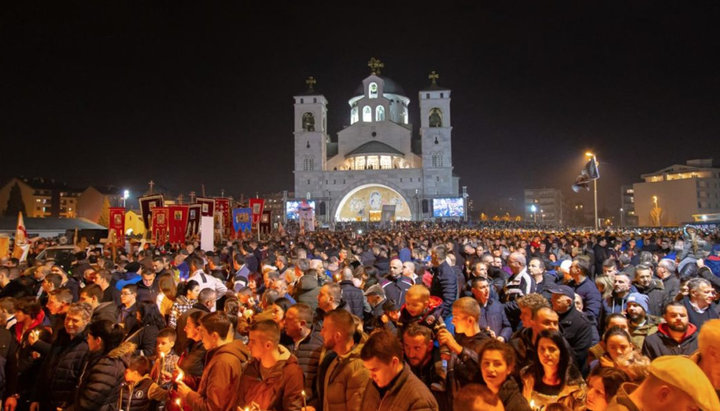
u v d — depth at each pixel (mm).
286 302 7469
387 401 4332
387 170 104562
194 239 26344
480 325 7625
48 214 119438
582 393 5004
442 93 106000
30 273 12102
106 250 23422
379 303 8953
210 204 28578
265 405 5113
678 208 110562
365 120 114062
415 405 4215
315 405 5676
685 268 11406
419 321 6520
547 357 5125
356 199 107438
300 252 15055
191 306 8945
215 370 5383
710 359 3867
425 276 11930
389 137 111562
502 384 4586
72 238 36031
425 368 5715
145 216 28141
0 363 6793
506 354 4496
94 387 5590
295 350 6340
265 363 5402
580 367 6949
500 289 10586
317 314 7422
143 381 6164
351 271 10852
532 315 5922
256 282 13617
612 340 5262
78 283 11875
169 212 27078
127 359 6004
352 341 5352
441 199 99625
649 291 9289
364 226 89062
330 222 97312
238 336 7719
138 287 10523
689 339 6195
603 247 18156
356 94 123125
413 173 104312
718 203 110000
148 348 7516
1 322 7543
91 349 5945
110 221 27391
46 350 7430
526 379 5398
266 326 5422
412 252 18984
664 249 20594
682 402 2947
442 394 5180
